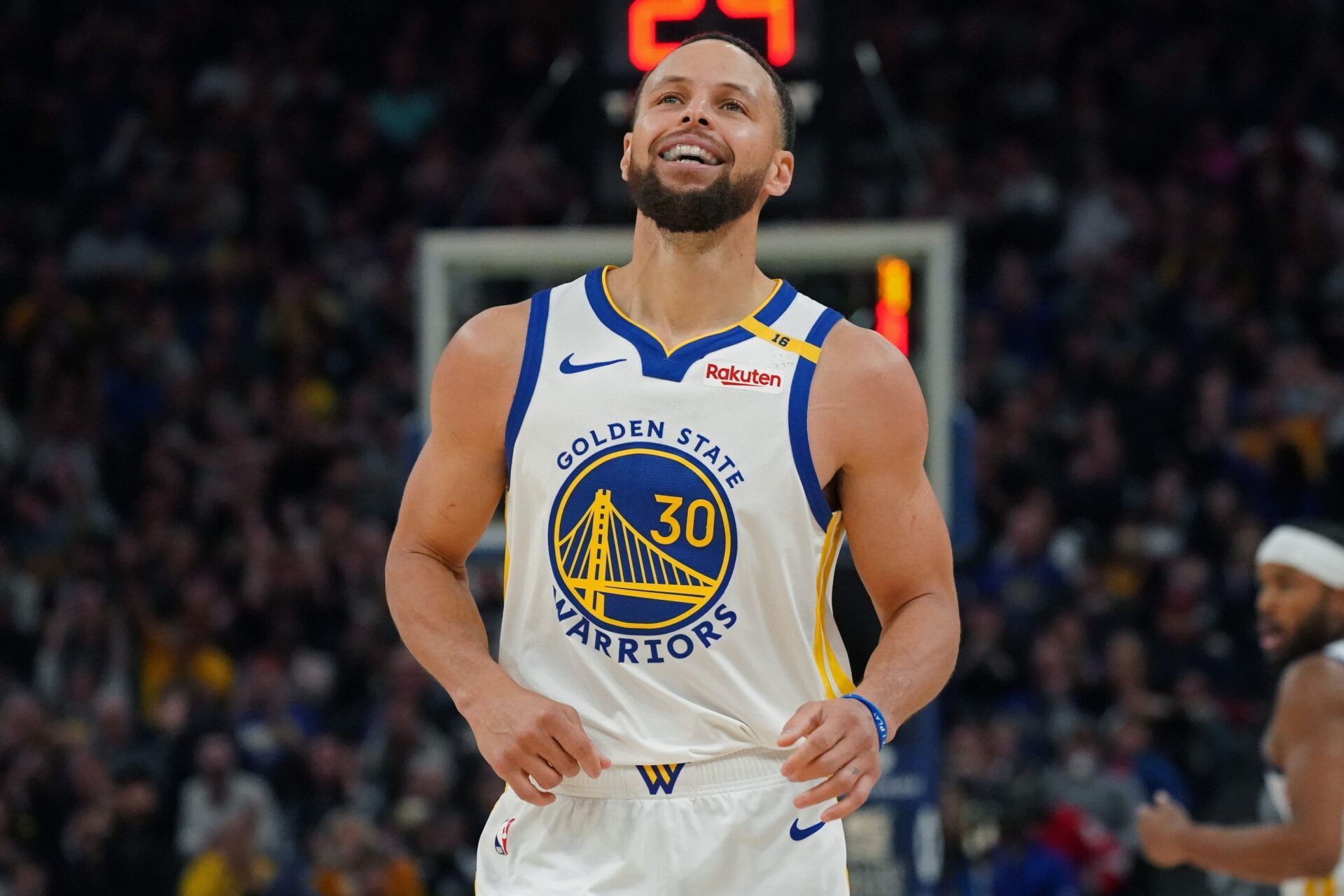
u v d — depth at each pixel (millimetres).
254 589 14531
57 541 15633
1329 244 18688
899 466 3979
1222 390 16672
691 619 3852
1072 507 15672
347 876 11641
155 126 19406
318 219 18766
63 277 18000
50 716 13641
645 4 8031
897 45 20203
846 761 3623
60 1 20531
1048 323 17734
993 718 12617
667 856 3857
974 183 18938
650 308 4016
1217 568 15312
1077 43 20703
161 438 16266
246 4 20438
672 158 3941
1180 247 18438
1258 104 20250
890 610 4160
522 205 18531
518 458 3947
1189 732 12992
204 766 12328
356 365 17500
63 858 12250
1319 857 5949
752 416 3889
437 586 4078
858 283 8602
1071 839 11656
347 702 13758
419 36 20422
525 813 4004
